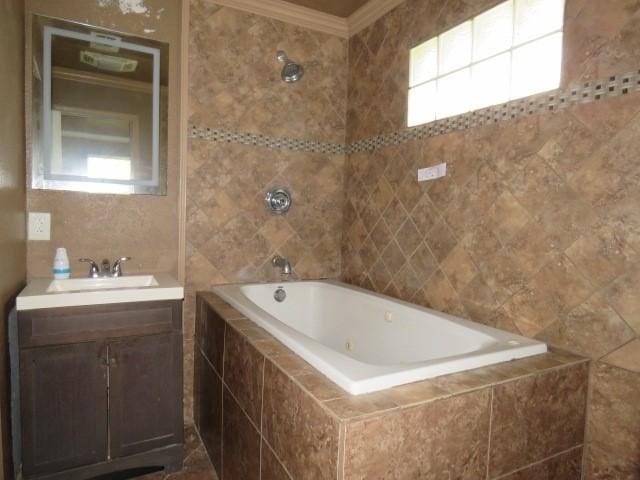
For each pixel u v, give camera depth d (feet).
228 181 7.38
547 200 4.59
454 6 5.82
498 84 5.21
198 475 5.51
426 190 6.32
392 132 7.07
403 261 6.79
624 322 3.93
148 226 6.91
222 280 7.44
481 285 5.40
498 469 3.57
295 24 7.78
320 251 8.37
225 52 7.21
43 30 6.05
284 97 7.78
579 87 4.26
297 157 7.98
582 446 4.17
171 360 5.47
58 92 6.20
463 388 3.37
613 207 4.00
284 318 7.70
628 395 3.90
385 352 6.27
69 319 4.91
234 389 4.85
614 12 3.95
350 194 8.25
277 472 3.69
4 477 4.50
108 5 6.48
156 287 5.43
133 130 6.74
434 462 3.19
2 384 4.48
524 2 4.87
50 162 6.17
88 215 6.48
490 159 5.26
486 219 5.33
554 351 4.38
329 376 3.48
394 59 7.03
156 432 5.42
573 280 4.35
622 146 3.92
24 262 5.87
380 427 2.91
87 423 5.03
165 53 6.90
